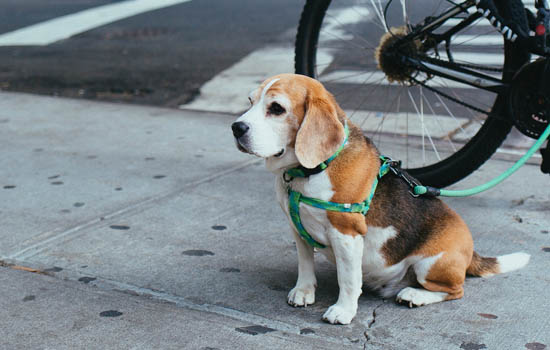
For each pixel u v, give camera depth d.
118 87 6.99
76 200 3.93
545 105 3.28
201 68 7.62
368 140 2.66
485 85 3.47
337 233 2.51
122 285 2.88
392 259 2.66
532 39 3.24
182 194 4.01
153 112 6.07
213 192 4.04
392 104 5.77
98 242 3.34
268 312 2.65
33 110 6.23
